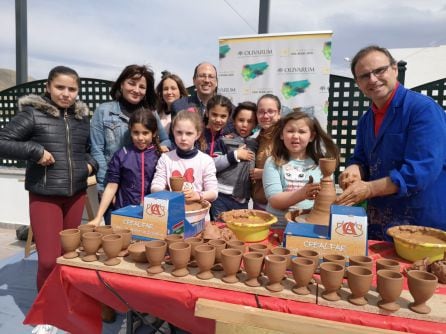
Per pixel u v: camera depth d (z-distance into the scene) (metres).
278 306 1.15
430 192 1.91
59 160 2.36
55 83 2.29
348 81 4.00
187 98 3.60
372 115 2.11
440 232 1.53
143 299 1.32
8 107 5.19
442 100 3.70
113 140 2.72
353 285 1.13
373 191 1.69
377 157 2.03
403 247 1.50
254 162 2.84
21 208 4.92
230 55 4.04
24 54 5.55
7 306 2.76
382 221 2.06
